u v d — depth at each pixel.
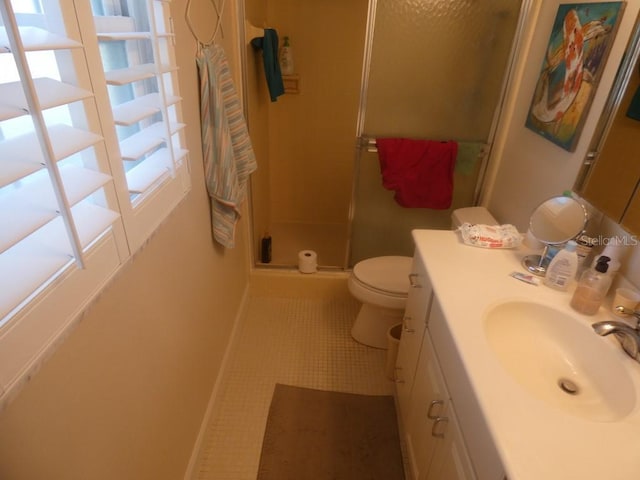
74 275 0.65
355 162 2.15
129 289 0.88
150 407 1.03
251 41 2.15
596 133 1.26
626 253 1.10
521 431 0.73
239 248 2.18
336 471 1.51
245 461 1.54
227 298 1.91
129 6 0.92
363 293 1.94
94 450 0.76
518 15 1.81
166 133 0.96
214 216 1.54
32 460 0.59
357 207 2.27
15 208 0.53
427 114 2.02
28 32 0.53
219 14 1.53
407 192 2.11
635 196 1.07
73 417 0.69
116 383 0.84
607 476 0.66
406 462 1.55
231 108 1.49
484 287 1.16
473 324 1.00
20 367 0.54
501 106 1.98
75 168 0.67
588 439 0.72
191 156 1.28
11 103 0.48
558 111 1.52
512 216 1.90
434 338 1.18
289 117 3.01
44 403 0.61
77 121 0.66
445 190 2.12
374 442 1.62
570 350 1.05
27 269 0.55
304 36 2.75
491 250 1.37
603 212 1.19
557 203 1.31
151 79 1.03
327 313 2.40
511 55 1.88
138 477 0.98
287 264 2.54
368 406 1.79
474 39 1.85
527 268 1.26
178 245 1.20
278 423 1.69
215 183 1.45
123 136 0.97
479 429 0.81
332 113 2.99
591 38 1.34
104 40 0.73
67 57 0.62
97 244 0.71
